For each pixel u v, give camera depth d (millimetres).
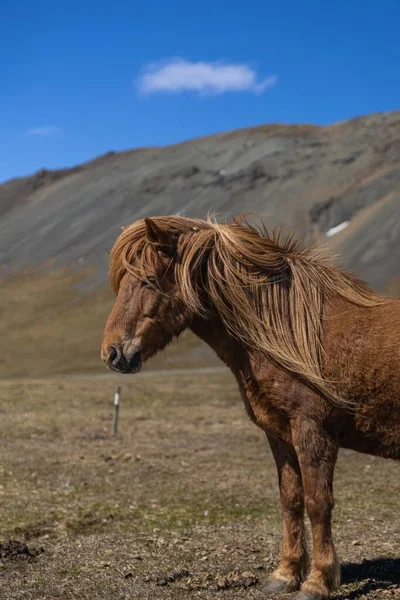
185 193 153750
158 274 5086
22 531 7074
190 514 7867
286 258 5238
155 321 5094
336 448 4883
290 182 146750
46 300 110000
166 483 9688
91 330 89375
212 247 5184
